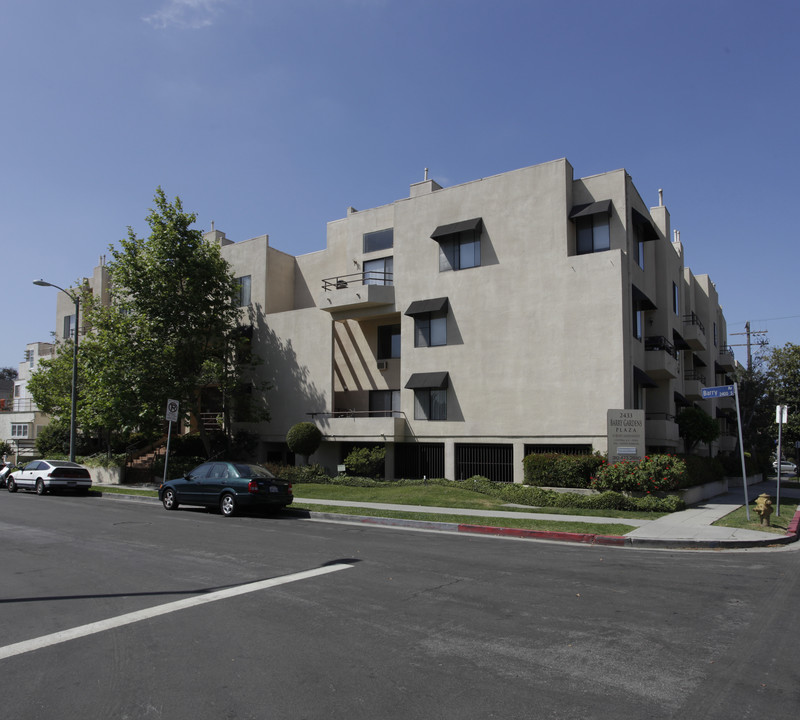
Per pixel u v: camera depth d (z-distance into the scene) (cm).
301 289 3203
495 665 535
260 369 3038
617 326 2120
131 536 1279
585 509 1703
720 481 2611
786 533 1337
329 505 1814
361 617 682
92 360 2589
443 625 653
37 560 1018
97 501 2195
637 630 638
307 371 2864
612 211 2261
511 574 911
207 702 461
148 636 619
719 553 1155
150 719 433
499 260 2402
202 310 2820
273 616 687
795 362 4400
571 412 2181
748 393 4566
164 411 2662
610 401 2109
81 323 4059
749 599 777
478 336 2416
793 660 554
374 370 2828
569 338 2212
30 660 552
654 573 935
